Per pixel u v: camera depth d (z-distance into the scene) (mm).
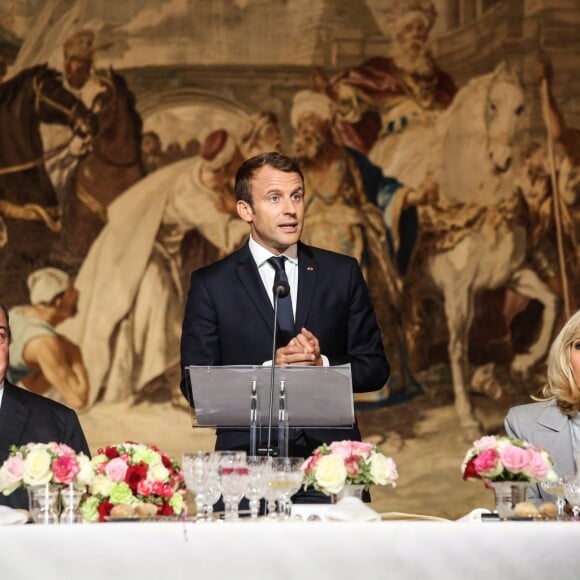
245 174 5961
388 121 13883
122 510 4711
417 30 13961
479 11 14000
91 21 13570
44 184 13305
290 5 13852
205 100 13695
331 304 6047
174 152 13609
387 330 13523
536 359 13656
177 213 13531
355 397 13328
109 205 13430
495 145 13883
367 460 4945
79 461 4871
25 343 13070
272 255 6031
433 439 13320
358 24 13938
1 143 13242
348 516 4449
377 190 13773
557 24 14039
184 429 13172
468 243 13766
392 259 13680
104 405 13125
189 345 6012
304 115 13773
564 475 5902
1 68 13305
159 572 4160
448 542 4234
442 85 13961
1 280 13102
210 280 6082
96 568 4152
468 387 13500
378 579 4215
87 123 13469
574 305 13750
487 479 4840
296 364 5277
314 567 4195
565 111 13984
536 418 6059
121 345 13242
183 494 5008
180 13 13711
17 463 4820
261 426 5289
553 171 13906
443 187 13836
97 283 13297
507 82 13969
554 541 4266
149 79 13625
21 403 6527
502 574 4250
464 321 13625
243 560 4180
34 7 13445
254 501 4734
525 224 13828
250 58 13773
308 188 13688
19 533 4145
